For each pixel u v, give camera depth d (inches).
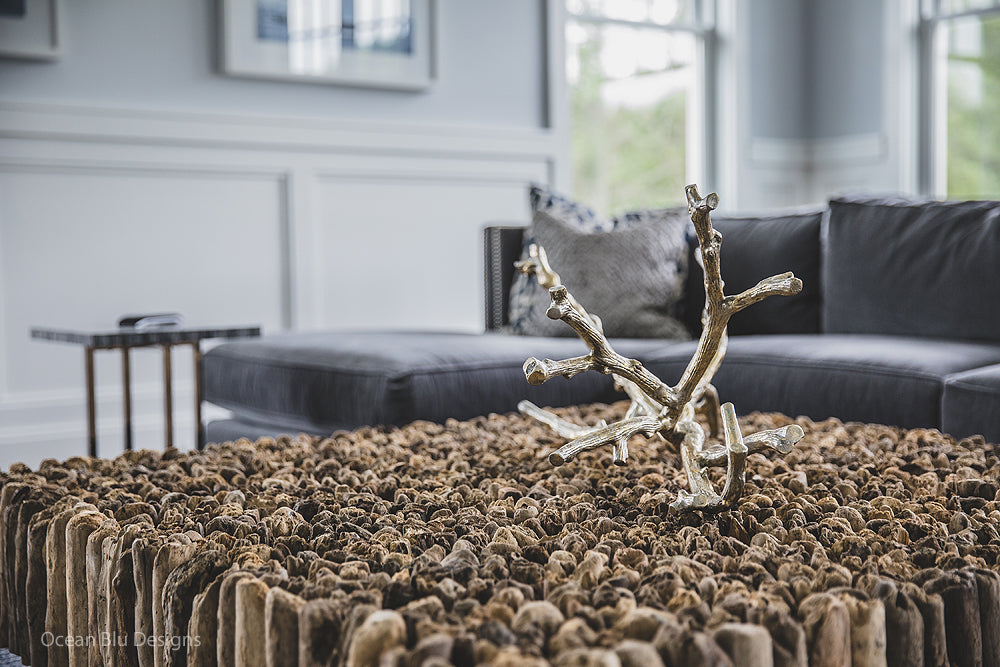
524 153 177.6
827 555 38.3
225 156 149.5
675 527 43.5
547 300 125.0
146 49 144.2
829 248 118.1
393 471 56.7
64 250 138.7
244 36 149.9
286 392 107.0
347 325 162.1
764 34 212.7
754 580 34.9
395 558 38.1
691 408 52.1
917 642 33.0
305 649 32.3
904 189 203.2
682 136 208.4
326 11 156.6
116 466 58.8
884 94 205.0
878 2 205.0
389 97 164.6
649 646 28.3
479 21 172.9
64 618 45.6
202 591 37.4
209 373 120.1
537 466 57.4
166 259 146.2
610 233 126.9
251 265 153.4
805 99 220.2
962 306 106.8
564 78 181.8
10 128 133.2
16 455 136.4
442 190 170.1
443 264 171.0
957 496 47.0
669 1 205.0
